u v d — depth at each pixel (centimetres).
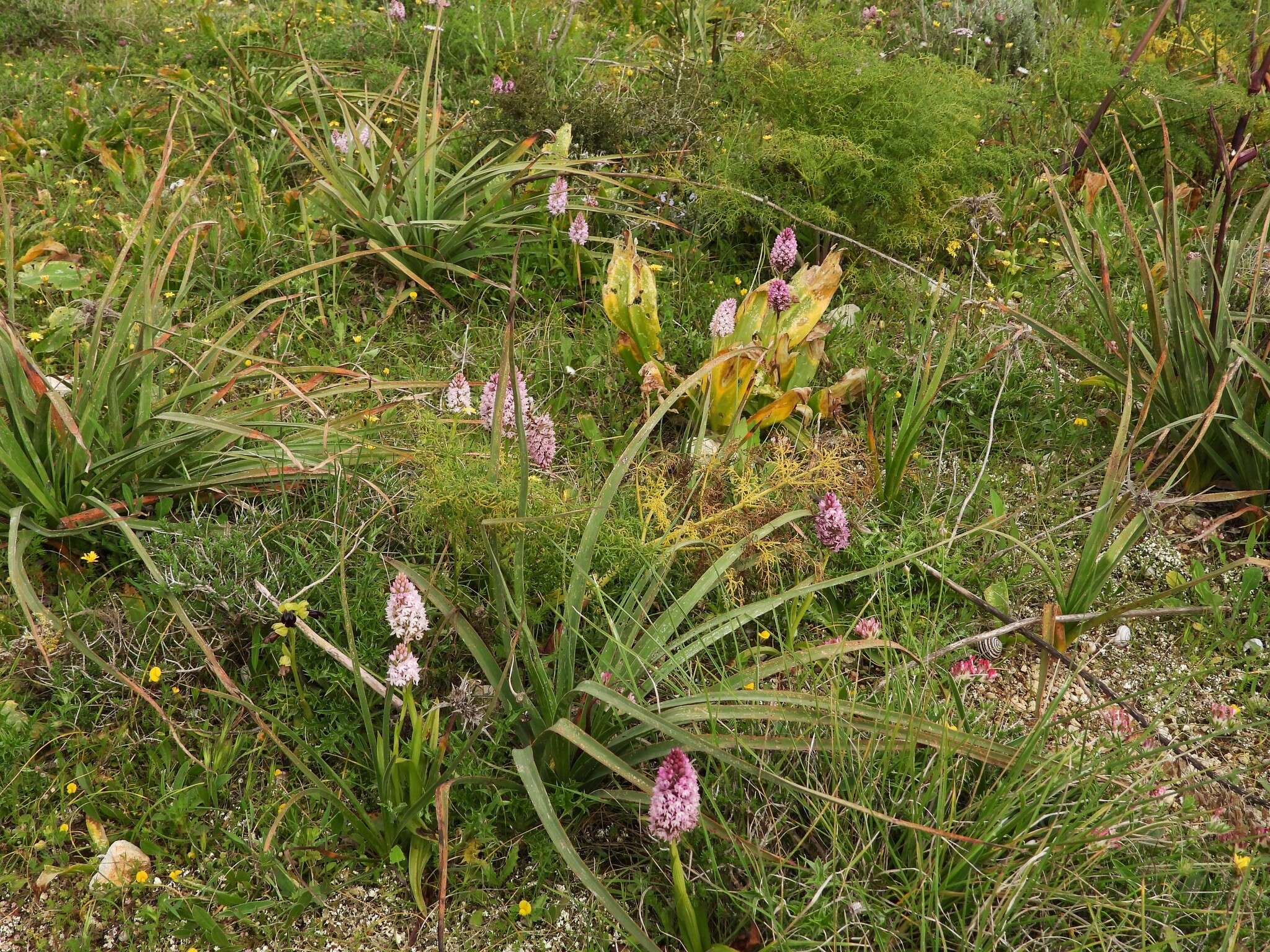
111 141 225
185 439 154
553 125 213
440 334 189
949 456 176
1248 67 221
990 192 204
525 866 137
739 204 195
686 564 154
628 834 138
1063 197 215
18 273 186
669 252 198
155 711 142
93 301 182
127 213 206
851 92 200
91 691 144
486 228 198
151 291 162
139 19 271
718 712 131
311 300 189
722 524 154
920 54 244
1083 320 193
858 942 128
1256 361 158
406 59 254
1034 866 128
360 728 143
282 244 200
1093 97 228
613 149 214
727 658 151
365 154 202
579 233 185
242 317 187
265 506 157
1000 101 216
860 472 172
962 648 153
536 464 152
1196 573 163
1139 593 163
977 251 203
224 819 138
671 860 133
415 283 198
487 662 137
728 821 136
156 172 217
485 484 144
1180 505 167
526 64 229
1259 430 165
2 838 135
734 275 204
